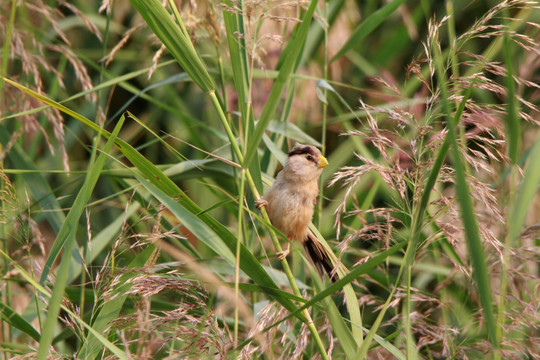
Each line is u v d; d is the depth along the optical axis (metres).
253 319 6.60
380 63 11.61
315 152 7.58
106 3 6.46
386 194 9.43
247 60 6.47
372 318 8.45
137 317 5.23
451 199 5.64
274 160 8.16
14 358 5.29
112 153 10.37
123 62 11.51
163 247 6.61
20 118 7.57
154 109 11.26
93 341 5.53
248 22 6.09
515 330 6.32
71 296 6.59
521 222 3.98
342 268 6.17
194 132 8.96
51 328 4.34
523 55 8.92
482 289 4.02
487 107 5.53
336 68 10.85
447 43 11.06
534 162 4.02
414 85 10.15
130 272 5.54
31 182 7.40
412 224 5.39
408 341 4.96
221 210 9.83
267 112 5.32
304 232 7.49
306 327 5.96
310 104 10.45
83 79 7.59
